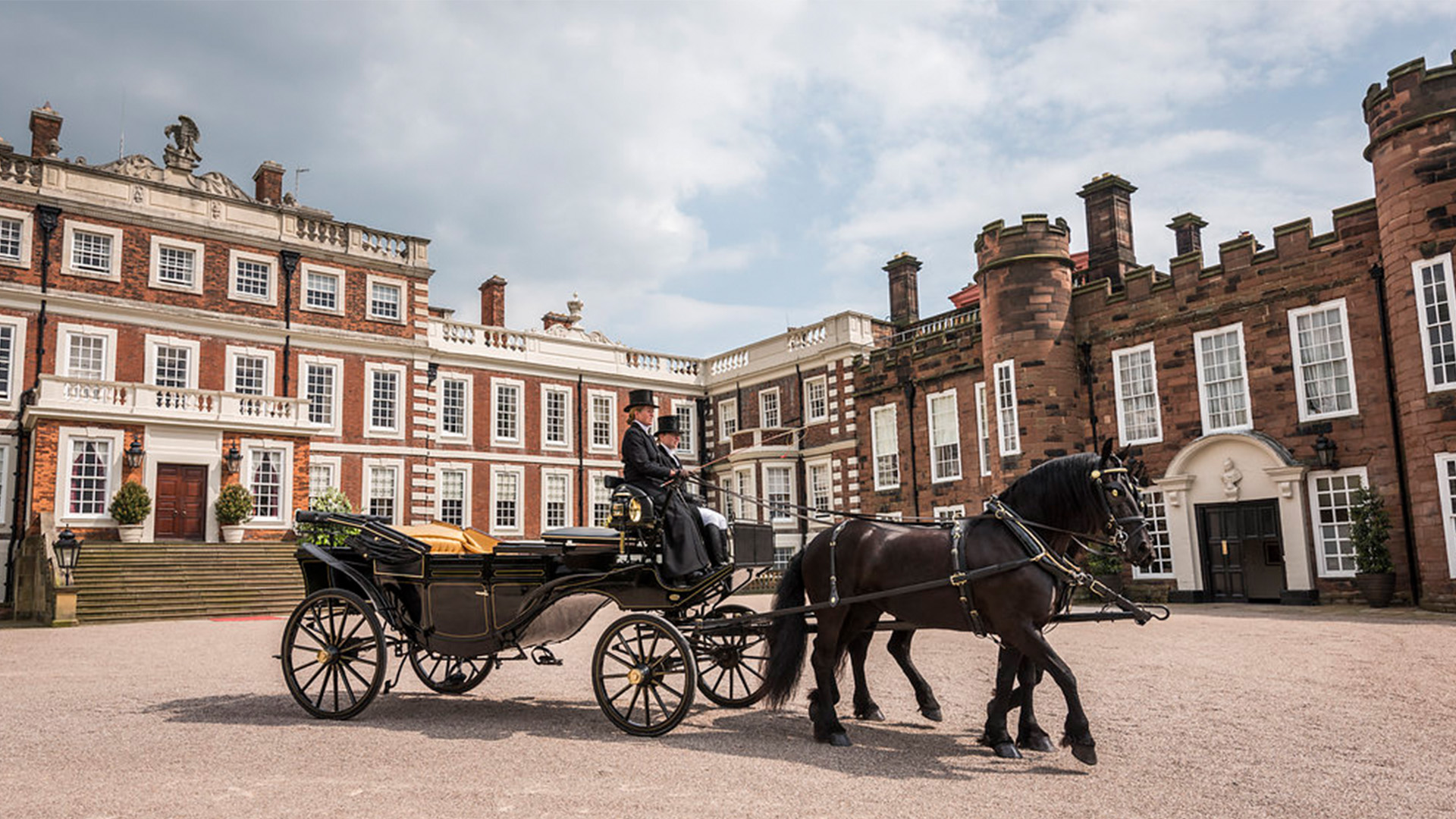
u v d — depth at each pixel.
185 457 26.66
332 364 31.81
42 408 24.53
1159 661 10.98
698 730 7.24
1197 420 21.78
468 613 7.78
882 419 32.09
